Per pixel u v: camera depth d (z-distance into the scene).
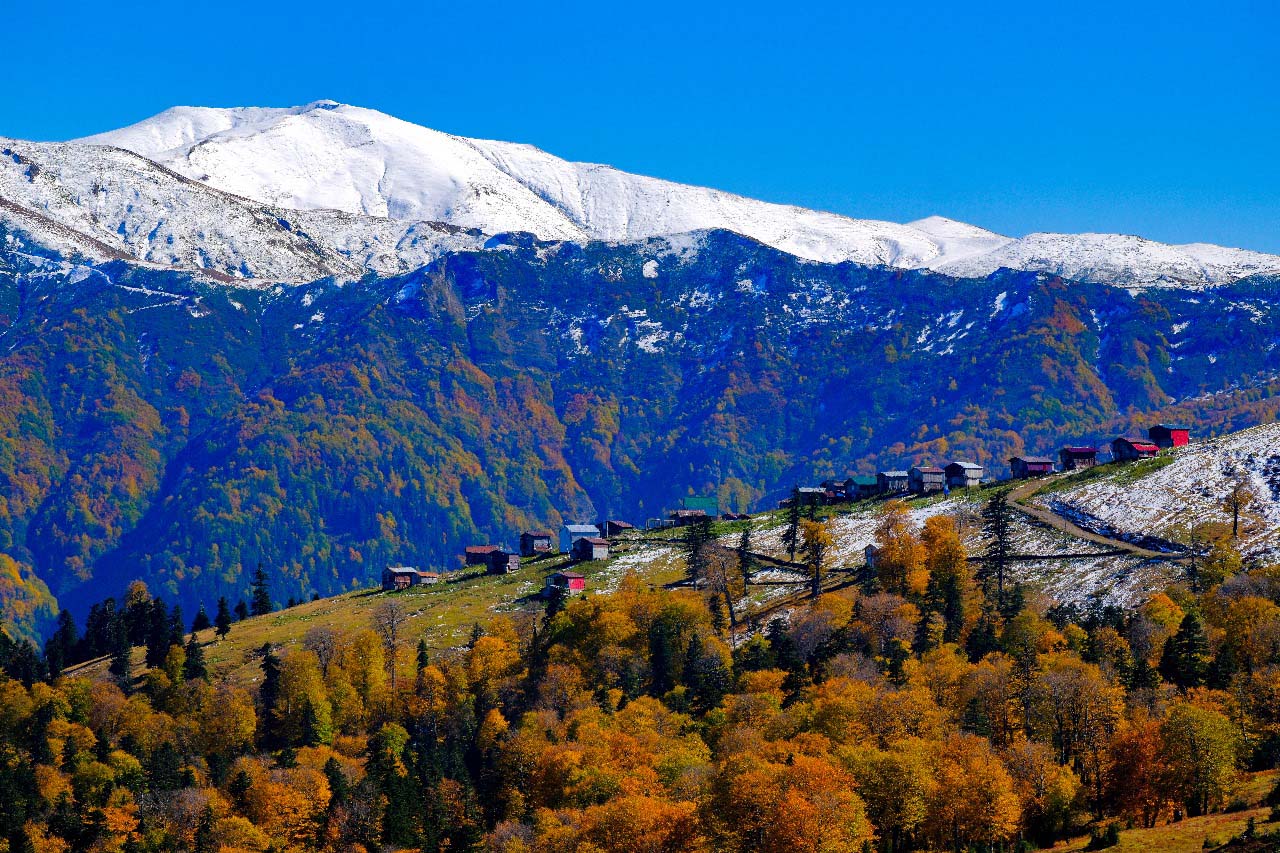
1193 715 182.25
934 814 182.88
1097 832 174.75
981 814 178.38
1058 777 187.62
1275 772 190.88
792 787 179.25
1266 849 154.25
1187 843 163.62
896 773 185.00
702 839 183.75
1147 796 181.88
